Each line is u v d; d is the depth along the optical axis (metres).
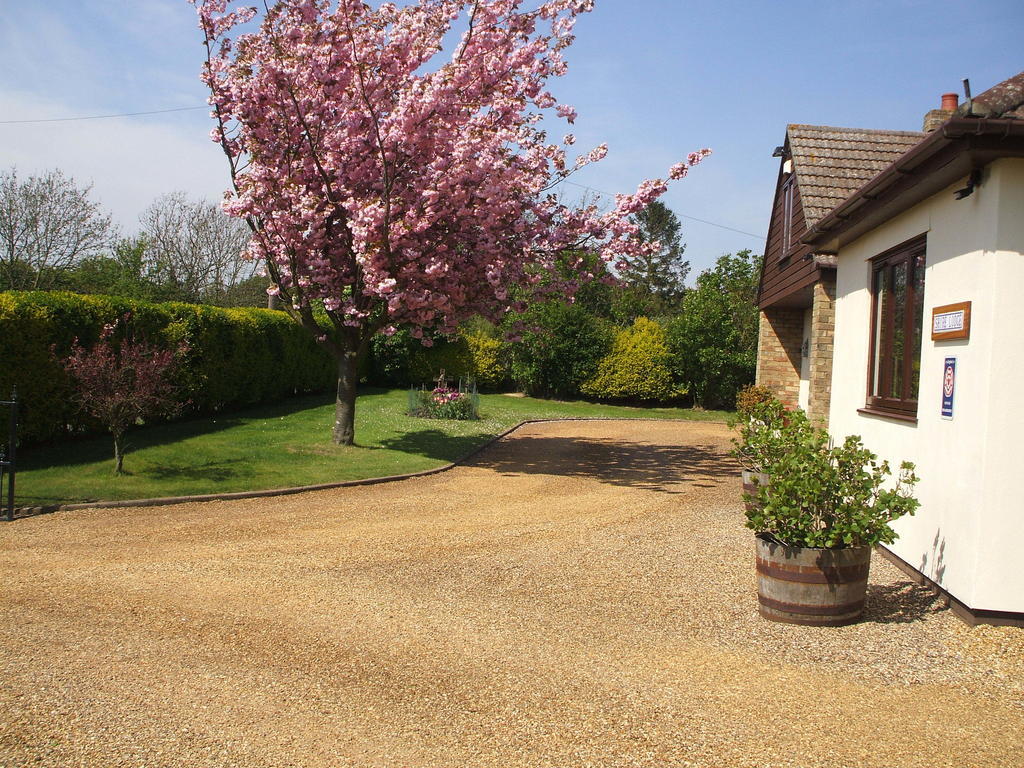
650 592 5.86
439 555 6.90
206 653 4.43
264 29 10.96
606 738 3.52
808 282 11.87
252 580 5.95
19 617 4.95
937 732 3.63
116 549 6.73
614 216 12.04
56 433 11.05
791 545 5.16
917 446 6.23
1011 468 4.98
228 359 15.55
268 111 11.25
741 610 5.45
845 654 4.62
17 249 26.20
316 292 12.51
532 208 12.07
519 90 11.66
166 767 3.19
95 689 3.90
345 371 12.91
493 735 3.54
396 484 10.68
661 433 18.75
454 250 11.96
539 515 8.84
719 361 24.69
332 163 11.52
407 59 11.02
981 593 5.05
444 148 11.08
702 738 3.54
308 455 11.81
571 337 26.09
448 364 26.08
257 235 11.70
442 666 4.35
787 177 13.77
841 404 8.59
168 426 13.57
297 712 3.72
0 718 3.56
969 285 5.32
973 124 4.57
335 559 6.66
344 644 4.65
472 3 11.17
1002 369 4.97
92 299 11.52
